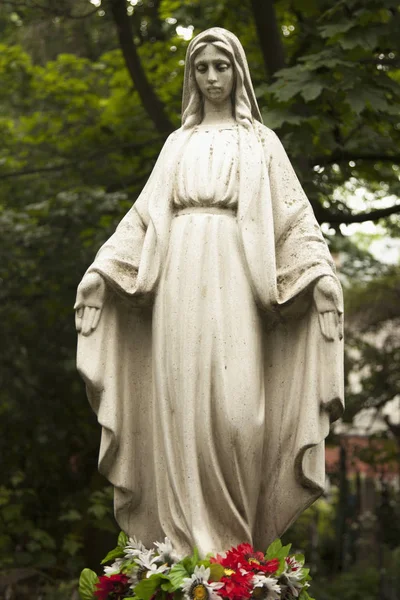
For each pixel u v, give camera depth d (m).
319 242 7.15
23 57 20.80
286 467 7.04
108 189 20.47
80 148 20.95
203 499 6.89
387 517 26.42
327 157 15.90
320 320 6.86
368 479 31.08
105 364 7.15
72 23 21.67
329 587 23.03
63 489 20.03
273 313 7.04
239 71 7.57
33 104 21.86
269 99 14.11
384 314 26.14
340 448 26.94
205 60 7.54
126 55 18.31
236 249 7.12
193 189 7.30
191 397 6.91
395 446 27.33
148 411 7.28
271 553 6.83
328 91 13.98
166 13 20.53
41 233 18.88
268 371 7.15
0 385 19.69
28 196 21.09
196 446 6.89
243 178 7.26
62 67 20.91
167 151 7.57
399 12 14.41
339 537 26.00
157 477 7.09
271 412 7.10
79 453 20.64
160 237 7.21
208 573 6.50
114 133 20.78
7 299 20.05
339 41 14.20
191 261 7.09
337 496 29.30
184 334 6.98
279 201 7.31
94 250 19.12
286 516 7.10
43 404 19.98
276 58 16.17
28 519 17.97
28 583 16.73
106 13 20.44
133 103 20.50
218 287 7.02
